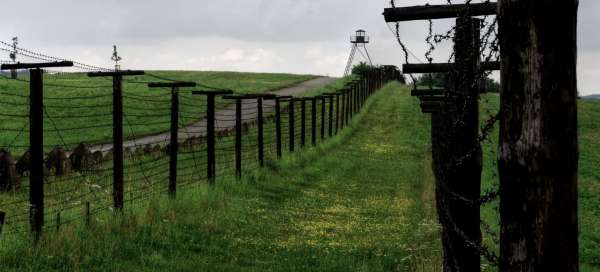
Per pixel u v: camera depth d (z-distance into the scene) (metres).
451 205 7.01
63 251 9.71
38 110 10.60
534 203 2.77
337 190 21.61
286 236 13.62
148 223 12.54
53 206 14.09
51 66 10.62
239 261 11.01
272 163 25.08
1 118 44.41
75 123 45.19
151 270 9.46
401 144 38.34
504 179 2.91
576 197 2.78
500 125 2.94
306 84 94.38
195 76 107.56
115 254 10.16
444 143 7.03
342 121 44.56
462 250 7.01
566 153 2.73
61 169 20.36
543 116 2.72
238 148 21.44
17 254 9.16
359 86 58.84
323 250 12.30
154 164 24.53
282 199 18.92
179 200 15.05
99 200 15.11
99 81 82.06
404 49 6.00
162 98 63.88
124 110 53.22
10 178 17.00
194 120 49.56
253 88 84.19
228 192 18.39
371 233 14.27
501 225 2.97
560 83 2.71
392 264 11.23
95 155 22.91
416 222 15.59
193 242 11.99
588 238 14.91
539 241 2.77
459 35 6.09
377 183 23.72
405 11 5.80
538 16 2.70
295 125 43.88
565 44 2.71
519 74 2.78
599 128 54.47
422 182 23.45
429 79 7.12
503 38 2.87
